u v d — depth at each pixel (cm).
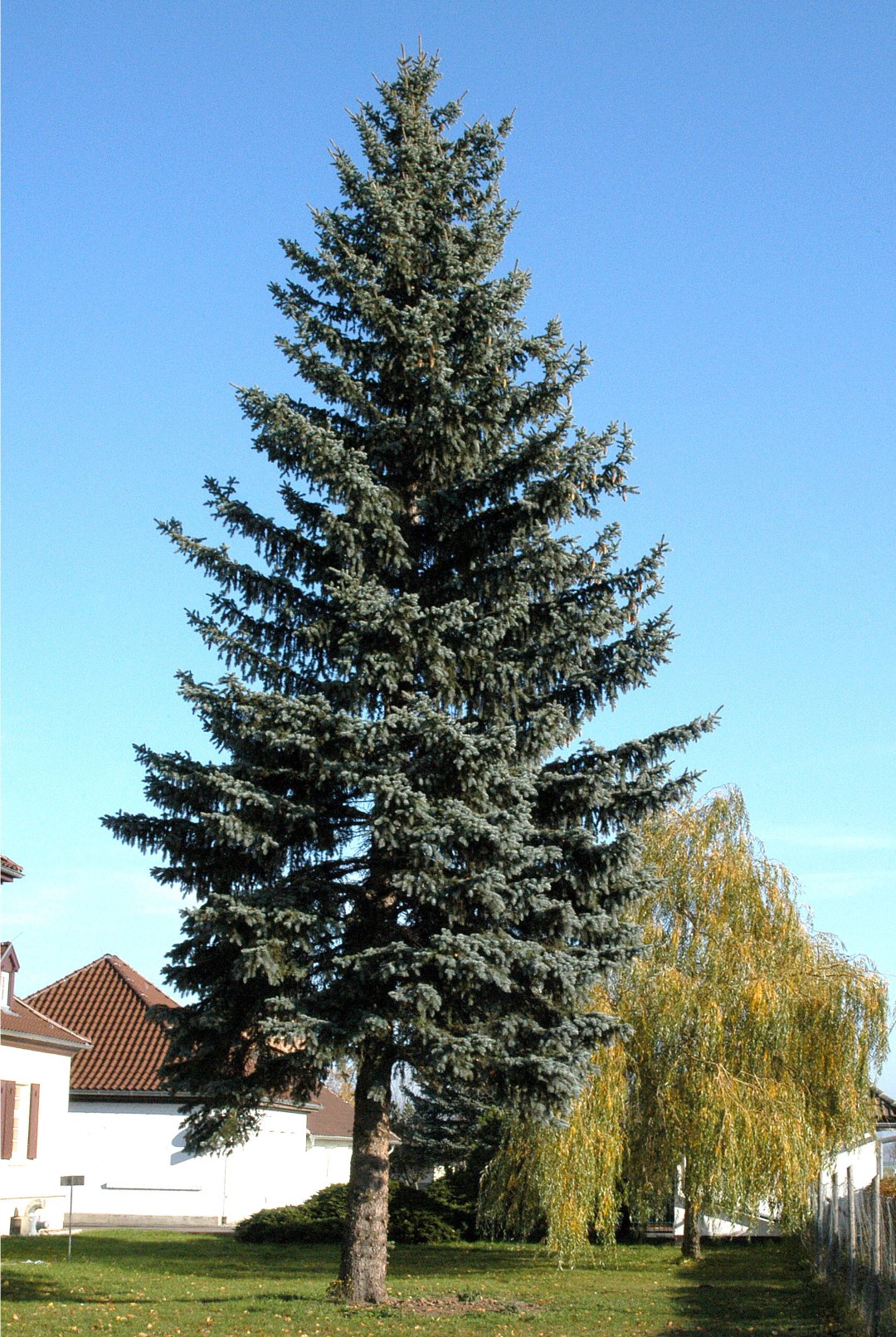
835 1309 1491
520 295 1541
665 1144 2039
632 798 1462
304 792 1407
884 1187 2244
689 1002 2061
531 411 1498
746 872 2248
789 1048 2088
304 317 1502
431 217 1565
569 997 1379
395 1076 1496
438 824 1285
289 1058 1373
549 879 1366
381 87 1645
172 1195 3191
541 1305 1519
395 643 1384
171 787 1343
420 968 1264
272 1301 1408
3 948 2655
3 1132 2566
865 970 2184
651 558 1495
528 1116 1455
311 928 1308
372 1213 1421
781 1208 1962
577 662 1484
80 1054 3341
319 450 1389
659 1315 1467
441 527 1521
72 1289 1639
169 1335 1181
